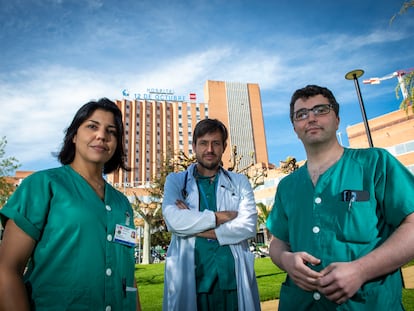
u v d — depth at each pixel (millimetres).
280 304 2213
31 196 1650
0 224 1633
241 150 109000
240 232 2928
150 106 109250
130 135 103062
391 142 39656
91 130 2041
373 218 1864
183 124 109125
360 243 1839
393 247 1639
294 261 1876
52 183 1749
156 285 11117
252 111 116562
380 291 1736
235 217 3018
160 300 7773
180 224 2895
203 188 3334
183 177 3414
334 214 1956
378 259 1618
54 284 1583
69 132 2086
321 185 2092
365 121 11258
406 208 1768
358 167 2031
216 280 2828
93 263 1696
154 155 102688
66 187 1783
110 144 2100
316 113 2209
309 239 2027
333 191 2029
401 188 1822
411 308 4723
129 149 101125
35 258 1610
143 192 38719
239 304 2730
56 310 1547
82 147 2014
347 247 1855
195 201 3189
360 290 1761
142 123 106000
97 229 1776
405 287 6559
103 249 1780
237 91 117562
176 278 2844
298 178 2348
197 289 2803
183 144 106750
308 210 2117
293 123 2367
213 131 3287
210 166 3283
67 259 1629
